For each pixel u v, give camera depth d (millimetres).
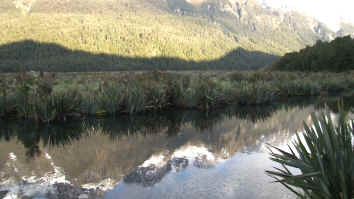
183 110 10820
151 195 3201
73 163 4434
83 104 9133
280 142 5867
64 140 6031
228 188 3406
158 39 131500
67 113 8461
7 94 9055
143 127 7594
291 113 10266
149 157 4777
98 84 11859
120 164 4375
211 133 6828
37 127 7352
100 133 6816
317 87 18625
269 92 13805
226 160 4590
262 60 160625
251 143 5789
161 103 11055
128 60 111250
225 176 3830
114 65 102375
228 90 12859
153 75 14047
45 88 9953
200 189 3381
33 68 85688
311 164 2234
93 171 4047
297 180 2283
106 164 4383
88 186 3475
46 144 5703
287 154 2527
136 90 10141
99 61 102188
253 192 3283
